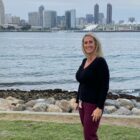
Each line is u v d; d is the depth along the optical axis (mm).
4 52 66812
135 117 11328
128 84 29391
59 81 30641
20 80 30828
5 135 9391
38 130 9930
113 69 41500
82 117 6941
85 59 7027
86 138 6832
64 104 13961
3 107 13766
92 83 6762
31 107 14164
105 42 112625
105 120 11102
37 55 60469
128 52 70438
